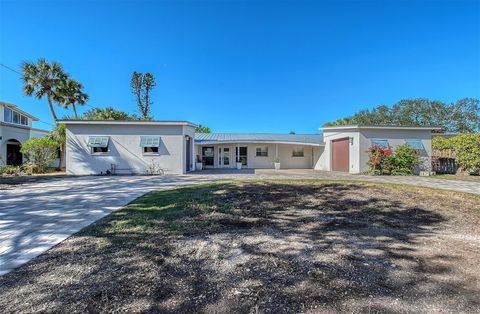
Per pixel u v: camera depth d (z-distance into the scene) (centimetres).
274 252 364
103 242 389
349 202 680
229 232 449
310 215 570
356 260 342
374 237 439
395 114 3975
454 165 1722
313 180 1012
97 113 2544
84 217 546
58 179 1330
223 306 233
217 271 303
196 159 2288
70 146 1630
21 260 325
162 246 376
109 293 249
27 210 616
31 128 2648
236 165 2373
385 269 315
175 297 246
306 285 273
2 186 1055
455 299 251
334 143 2041
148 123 1631
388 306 236
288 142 2222
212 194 757
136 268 305
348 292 260
